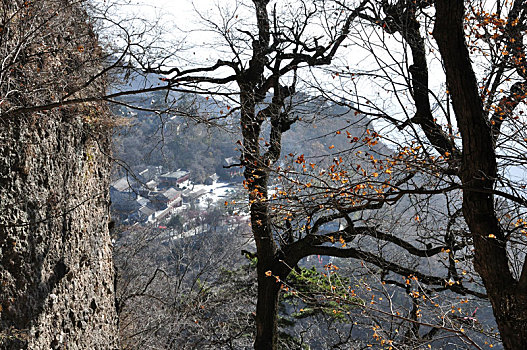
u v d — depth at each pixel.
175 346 13.30
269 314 8.69
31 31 5.36
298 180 5.27
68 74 5.99
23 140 5.61
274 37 8.24
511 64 4.95
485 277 3.89
